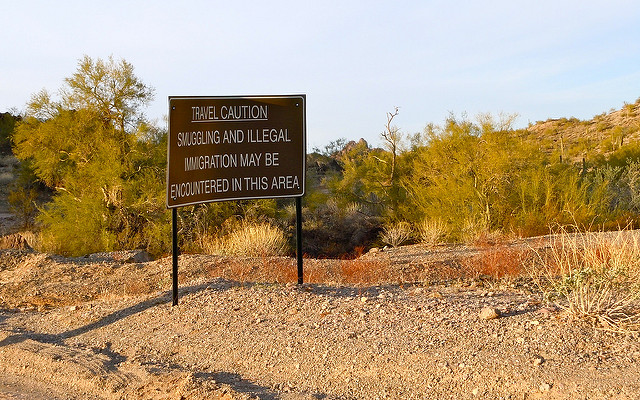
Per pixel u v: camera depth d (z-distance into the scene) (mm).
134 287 12531
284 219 30844
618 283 7090
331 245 29812
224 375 6684
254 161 9539
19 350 7887
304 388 6121
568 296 6980
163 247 25391
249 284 10141
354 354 6527
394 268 13578
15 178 45188
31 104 29766
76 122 27938
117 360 7484
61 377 6945
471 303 7891
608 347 5801
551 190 21578
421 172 26234
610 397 4926
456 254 15633
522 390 5320
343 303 8297
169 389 6188
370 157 32875
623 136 58219
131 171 26859
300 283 9906
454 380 5707
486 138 23672
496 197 22562
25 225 33469
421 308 7715
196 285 10180
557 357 5703
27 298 12336
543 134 71625
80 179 26922
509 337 6289
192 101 9023
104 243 25016
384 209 30844
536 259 12422
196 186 9141
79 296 12344
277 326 7723
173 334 8094
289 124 9664
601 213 21984
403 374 5988
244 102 9469
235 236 19031
